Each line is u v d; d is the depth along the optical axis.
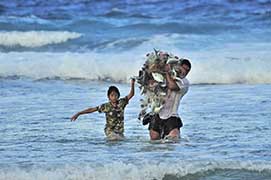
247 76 55.38
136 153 29.73
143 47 70.81
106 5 103.25
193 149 30.58
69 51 73.19
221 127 35.94
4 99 46.44
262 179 25.62
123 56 63.91
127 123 37.41
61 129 36.00
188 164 26.75
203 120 37.97
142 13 96.38
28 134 34.69
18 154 29.89
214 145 31.52
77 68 58.94
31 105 43.81
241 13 94.06
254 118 38.41
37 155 29.61
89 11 100.12
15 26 85.69
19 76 58.59
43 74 58.56
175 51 67.00
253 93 48.38
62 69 59.03
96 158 28.69
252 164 26.91
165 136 33.03
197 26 82.25
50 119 38.84
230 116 39.06
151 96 33.00
